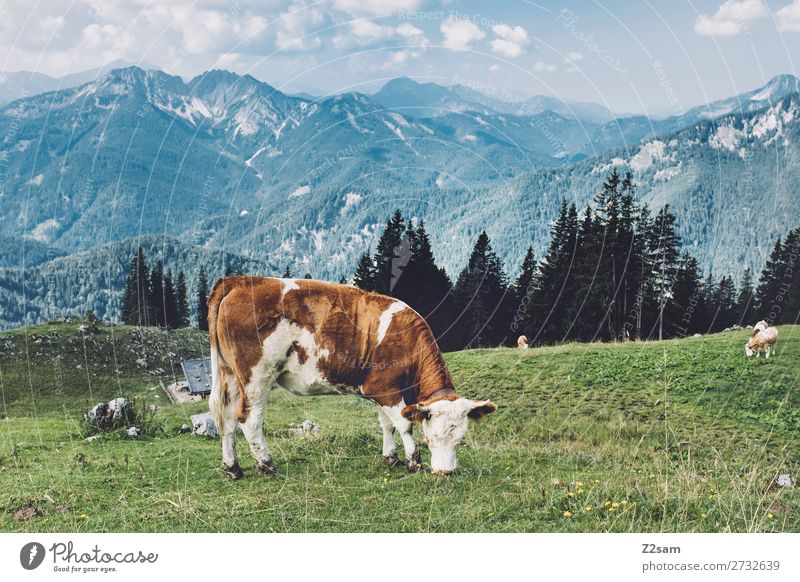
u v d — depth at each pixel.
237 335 8.37
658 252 40.09
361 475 8.66
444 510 7.28
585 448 13.23
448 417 8.41
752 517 7.22
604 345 25.08
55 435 11.62
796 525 7.29
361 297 8.86
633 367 20.66
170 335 47.91
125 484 8.12
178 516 7.06
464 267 35.19
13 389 35.06
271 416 16.20
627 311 36.97
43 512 7.13
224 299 8.48
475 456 10.30
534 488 8.02
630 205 40.50
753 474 9.45
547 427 15.31
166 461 9.33
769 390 17.75
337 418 15.40
